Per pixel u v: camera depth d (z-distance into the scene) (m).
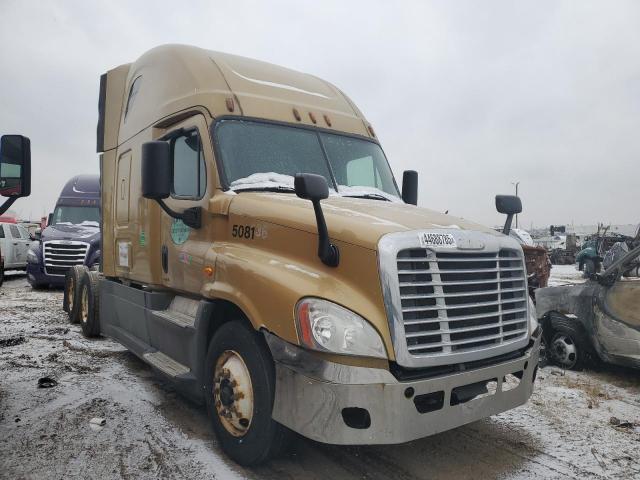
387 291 3.22
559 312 6.61
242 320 3.89
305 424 3.20
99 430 4.38
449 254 3.50
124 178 6.43
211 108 4.78
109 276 7.04
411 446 4.21
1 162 4.23
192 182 4.88
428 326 3.34
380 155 5.73
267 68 5.67
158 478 3.59
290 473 3.71
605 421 4.77
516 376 3.89
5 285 15.53
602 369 6.49
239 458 3.77
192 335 4.40
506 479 3.67
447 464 3.89
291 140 5.03
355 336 3.15
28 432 4.31
